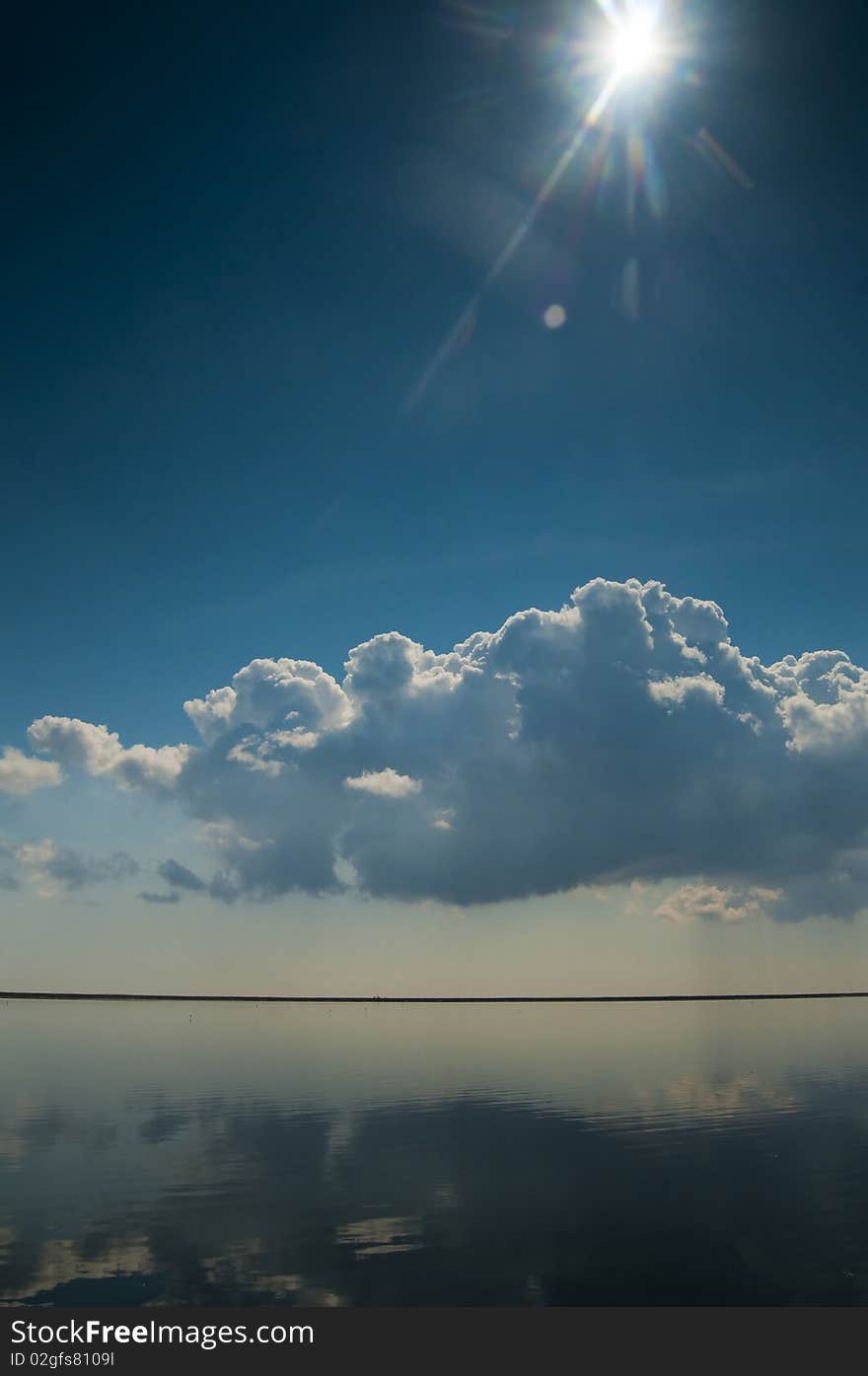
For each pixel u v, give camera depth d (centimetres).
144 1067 7281
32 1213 2811
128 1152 3734
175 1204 2916
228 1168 3431
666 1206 2836
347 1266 2347
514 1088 5791
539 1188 3086
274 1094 5569
